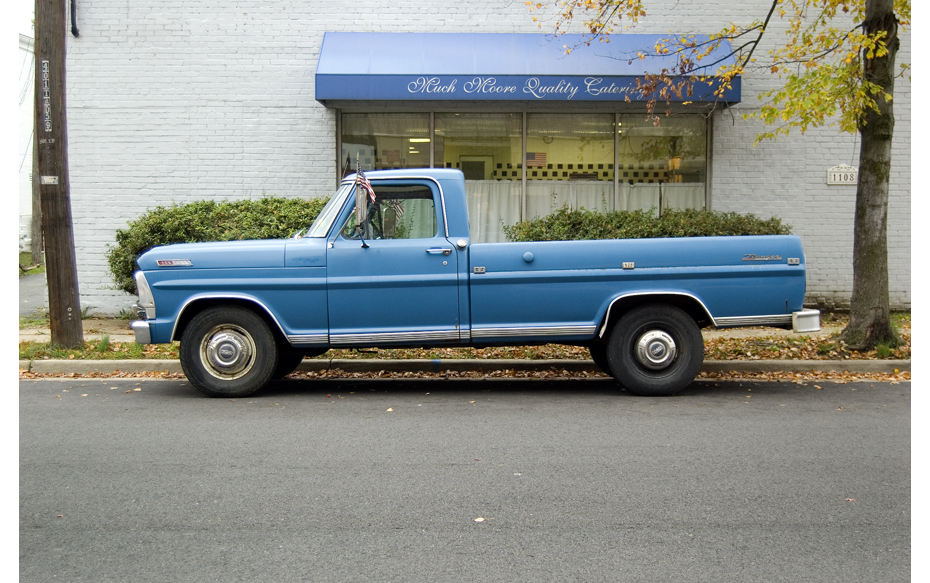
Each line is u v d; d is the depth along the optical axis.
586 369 9.44
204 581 3.64
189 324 7.89
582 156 13.30
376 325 7.93
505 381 9.07
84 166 12.99
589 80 11.84
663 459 5.60
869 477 5.19
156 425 6.68
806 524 4.35
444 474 5.25
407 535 4.18
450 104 12.88
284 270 7.86
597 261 7.88
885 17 9.59
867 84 9.05
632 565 3.80
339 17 12.93
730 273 7.91
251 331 7.89
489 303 7.90
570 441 6.12
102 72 12.91
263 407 7.47
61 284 9.93
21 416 7.05
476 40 12.68
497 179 13.29
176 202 13.05
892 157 13.25
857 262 9.91
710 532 4.23
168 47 12.91
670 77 10.52
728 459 5.61
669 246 7.92
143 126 12.98
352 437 6.26
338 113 13.10
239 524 4.35
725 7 12.98
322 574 3.71
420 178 7.97
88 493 4.88
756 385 8.67
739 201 13.20
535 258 7.88
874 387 8.51
